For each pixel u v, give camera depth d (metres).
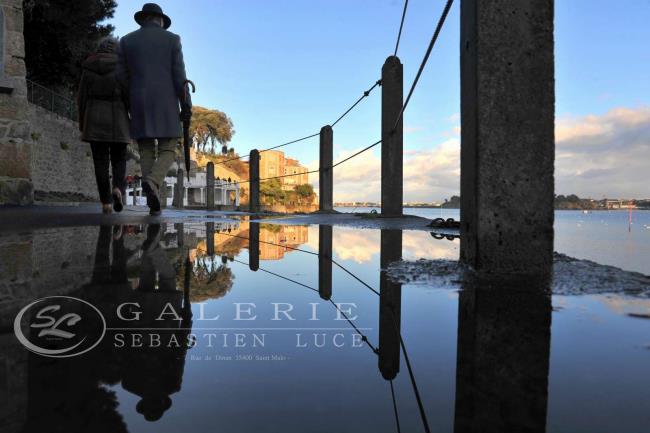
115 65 5.38
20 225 3.69
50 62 19.97
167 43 4.99
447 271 1.74
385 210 6.29
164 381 0.62
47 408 0.52
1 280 1.40
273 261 2.06
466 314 1.06
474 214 1.78
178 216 7.24
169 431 0.46
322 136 9.51
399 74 6.08
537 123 1.77
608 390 0.60
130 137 5.41
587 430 0.48
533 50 1.78
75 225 3.86
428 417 0.51
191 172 48.19
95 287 1.31
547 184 1.76
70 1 18.30
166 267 1.75
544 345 0.81
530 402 0.56
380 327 0.94
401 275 1.66
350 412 0.52
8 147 7.21
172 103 5.10
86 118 5.43
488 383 0.62
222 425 0.48
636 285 1.43
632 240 11.59
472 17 1.82
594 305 1.16
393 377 0.65
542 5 1.79
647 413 0.53
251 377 0.64
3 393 0.56
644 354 0.76
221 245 2.75
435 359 0.73
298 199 125.06
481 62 1.76
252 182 12.95
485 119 1.75
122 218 5.05
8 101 7.21
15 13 7.25
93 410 0.51
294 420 0.50
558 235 13.53
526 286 1.42
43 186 16.05
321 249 2.65
